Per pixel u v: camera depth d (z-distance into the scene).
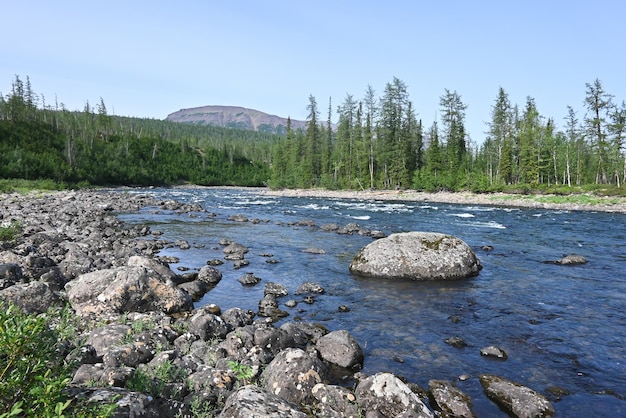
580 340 9.34
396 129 77.25
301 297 12.70
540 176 73.31
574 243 22.03
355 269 15.51
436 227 28.48
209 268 14.56
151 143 130.00
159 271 13.10
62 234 20.34
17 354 3.29
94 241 19.77
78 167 89.56
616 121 62.44
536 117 72.56
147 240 21.23
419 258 15.05
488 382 7.30
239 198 59.69
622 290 13.27
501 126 77.06
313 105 86.75
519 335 9.65
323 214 37.00
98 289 10.29
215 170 130.88
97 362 7.01
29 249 14.95
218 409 5.65
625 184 57.19
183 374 6.55
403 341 9.35
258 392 5.33
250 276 14.45
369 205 47.84
